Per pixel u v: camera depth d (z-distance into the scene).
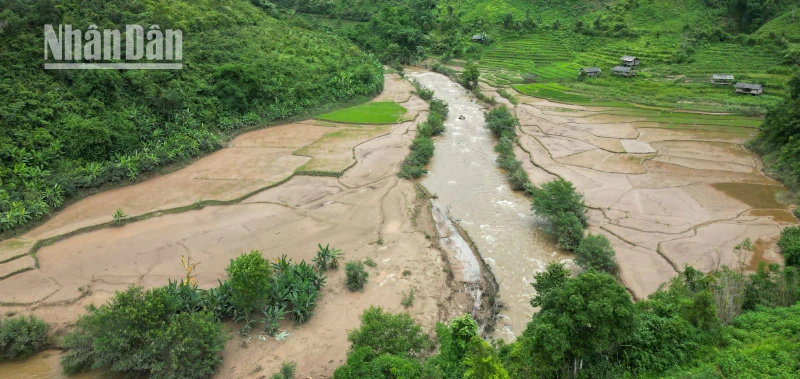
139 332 20.45
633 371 17.09
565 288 17.56
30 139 36.97
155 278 27.91
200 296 24.05
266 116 56.16
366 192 39.62
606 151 48.97
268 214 35.66
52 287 26.91
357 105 66.12
